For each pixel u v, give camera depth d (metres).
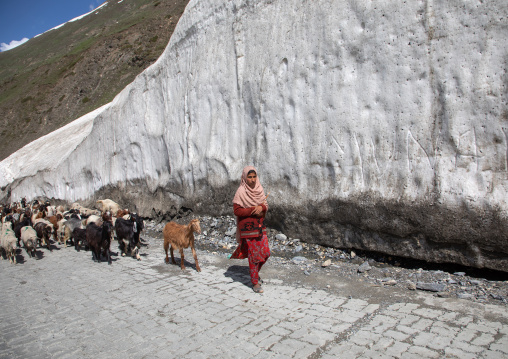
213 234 8.34
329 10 6.21
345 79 5.95
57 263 7.84
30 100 49.00
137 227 7.41
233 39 8.15
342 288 4.82
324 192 6.20
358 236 5.79
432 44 5.01
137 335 3.92
